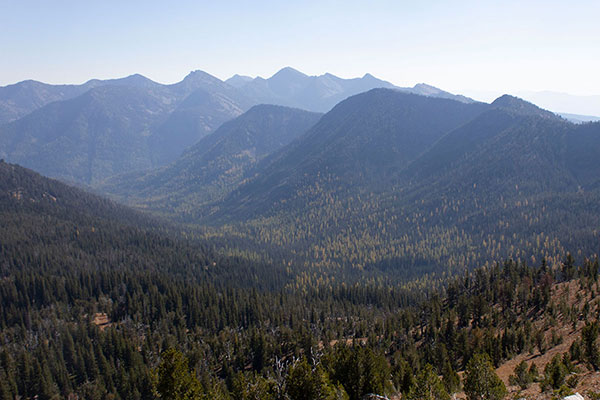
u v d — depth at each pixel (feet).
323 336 482.28
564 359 221.05
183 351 481.46
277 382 188.75
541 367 278.46
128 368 445.78
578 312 368.68
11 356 465.06
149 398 398.01
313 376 183.62
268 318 581.94
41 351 452.76
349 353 234.99
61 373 431.02
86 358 447.83
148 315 602.03
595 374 197.98
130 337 510.58
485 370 185.37
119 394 408.05
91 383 426.92
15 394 399.44
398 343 440.04
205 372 393.09
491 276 570.05
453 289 566.77
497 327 422.41
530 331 358.84
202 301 623.36
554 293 454.81
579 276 480.23
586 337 222.89
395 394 241.55
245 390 195.11
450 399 182.70
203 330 560.20
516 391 212.23
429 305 531.91
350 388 221.05
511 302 471.21
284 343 465.88
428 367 183.93
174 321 584.81
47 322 560.20
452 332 408.26
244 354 449.89
